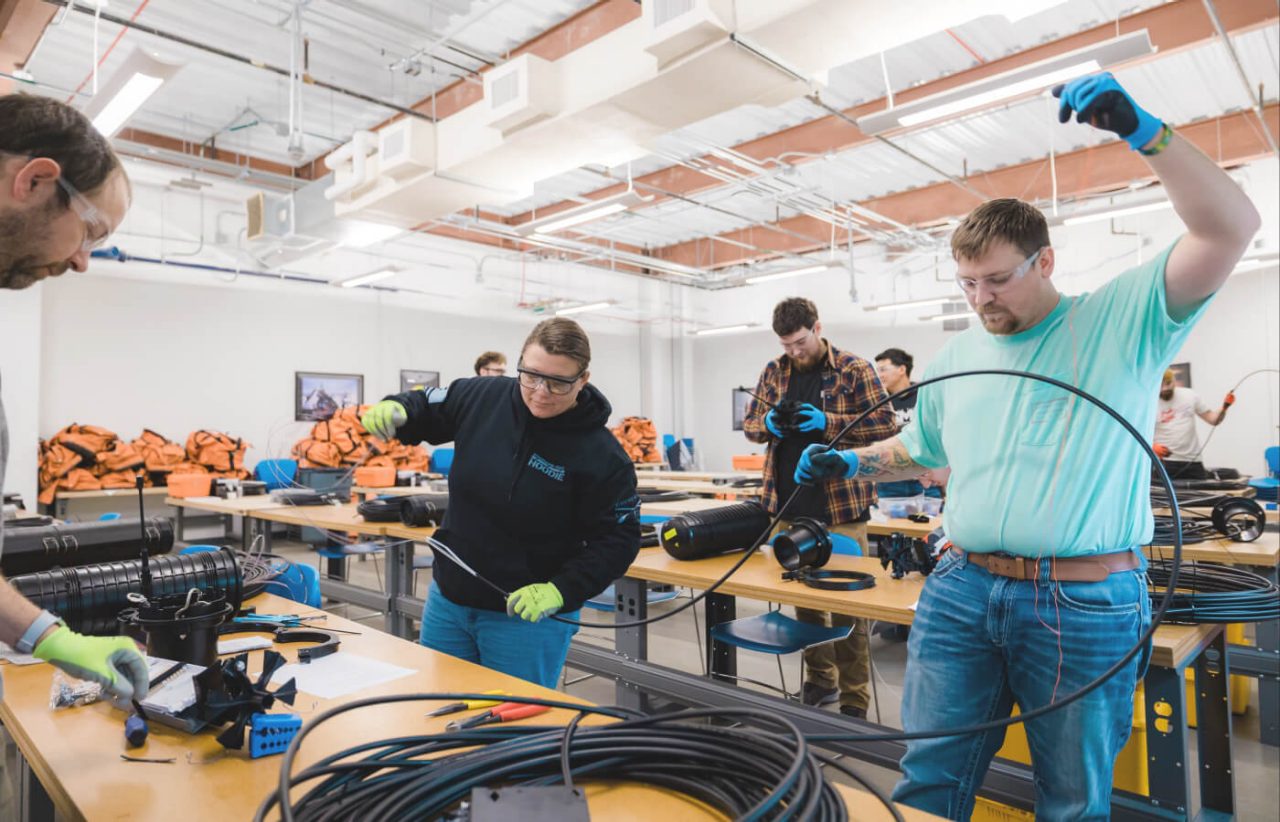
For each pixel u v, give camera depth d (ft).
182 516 22.25
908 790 4.56
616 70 12.18
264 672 3.59
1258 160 24.49
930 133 23.08
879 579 6.91
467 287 32.96
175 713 3.41
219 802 2.78
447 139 15.49
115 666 3.11
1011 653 4.22
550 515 5.41
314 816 2.48
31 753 3.34
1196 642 5.23
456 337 32.58
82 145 2.83
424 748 3.02
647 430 37.14
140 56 10.46
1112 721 3.98
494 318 33.96
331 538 15.51
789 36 10.48
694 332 36.58
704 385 42.42
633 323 40.01
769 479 9.27
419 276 31.30
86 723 3.55
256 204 21.54
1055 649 4.01
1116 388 3.96
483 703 3.75
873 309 29.63
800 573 6.96
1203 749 6.16
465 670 4.32
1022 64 18.22
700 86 11.81
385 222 18.79
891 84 19.99
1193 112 21.86
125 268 23.65
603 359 38.42
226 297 25.95
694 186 26.03
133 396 23.86
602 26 16.03
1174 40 15.98
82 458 21.50
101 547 6.08
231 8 16.35
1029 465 4.10
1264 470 25.43
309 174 26.63
